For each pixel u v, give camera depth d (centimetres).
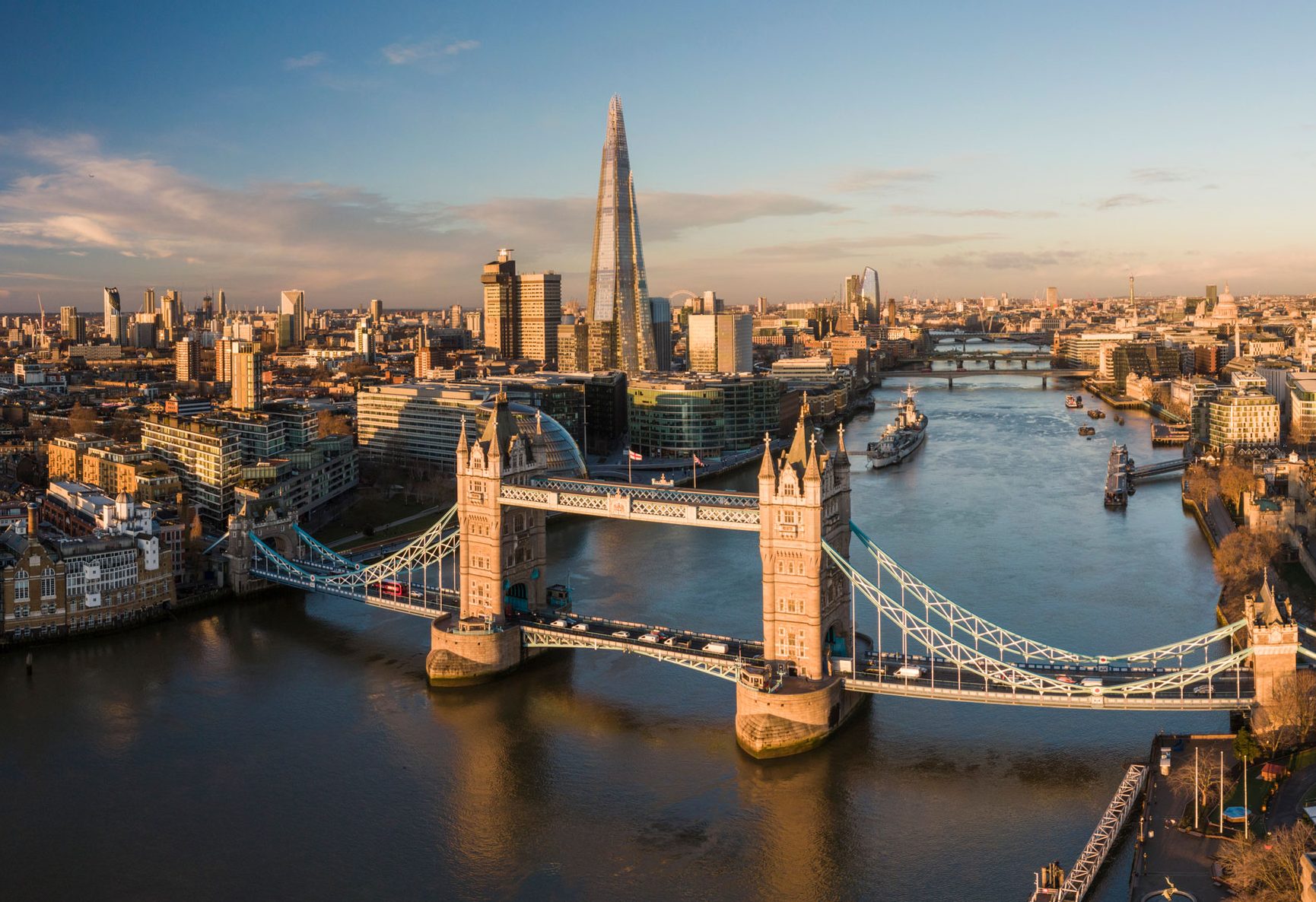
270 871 19538
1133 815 19725
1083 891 17325
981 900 18125
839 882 18788
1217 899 16412
